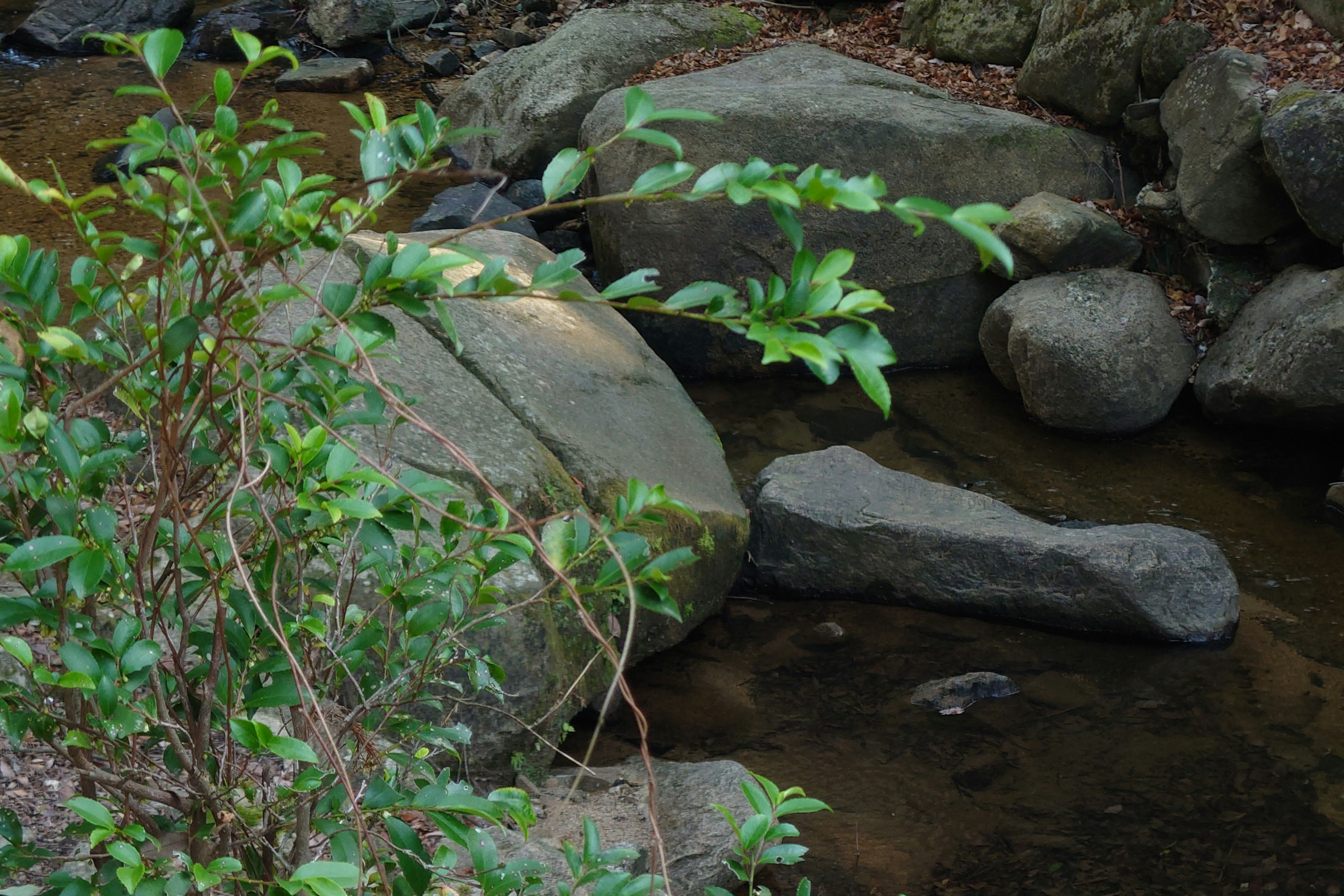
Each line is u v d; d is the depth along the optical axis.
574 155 1.39
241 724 1.47
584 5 13.26
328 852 2.03
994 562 5.04
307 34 12.50
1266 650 4.79
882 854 3.65
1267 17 7.32
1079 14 7.87
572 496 4.48
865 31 9.90
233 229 1.39
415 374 4.57
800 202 1.18
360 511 1.58
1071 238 7.05
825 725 4.34
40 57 11.70
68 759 1.87
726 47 9.94
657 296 7.42
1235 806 3.90
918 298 7.45
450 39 12.80
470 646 3.60
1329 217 6.27
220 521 1.78
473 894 2.83
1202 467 6.28
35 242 7.15
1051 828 3.80
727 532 5.05
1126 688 4.56
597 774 3.90
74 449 1.54
